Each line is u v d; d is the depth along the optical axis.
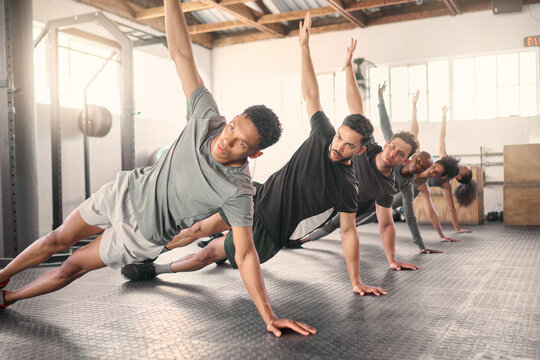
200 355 1.64
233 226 1.80
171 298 2.54
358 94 2.94
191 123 1.82
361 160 2.90
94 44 7.36
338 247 4.68
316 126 2.51
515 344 1.71
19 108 4.11
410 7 8.66
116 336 1.87
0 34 3.96
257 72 9.83
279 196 2.41
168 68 9.05
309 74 2.69
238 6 8.22
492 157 8.00
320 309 2.25
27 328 1.98
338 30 9.12
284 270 3.37
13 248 3.97
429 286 2.76
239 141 1.61
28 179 4.16
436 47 8.45
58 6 6.79
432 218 4.94
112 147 7.38
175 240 2.87
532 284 2.80
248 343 1.76
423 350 1.66
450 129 8.28
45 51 6.69
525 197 6.61
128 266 2.97
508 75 8.17
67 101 7.00
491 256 3.91
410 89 8.73
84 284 2.92
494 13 7.94
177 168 1.80
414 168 3.49
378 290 2.55
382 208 3.30
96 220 1.96
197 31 9.17
